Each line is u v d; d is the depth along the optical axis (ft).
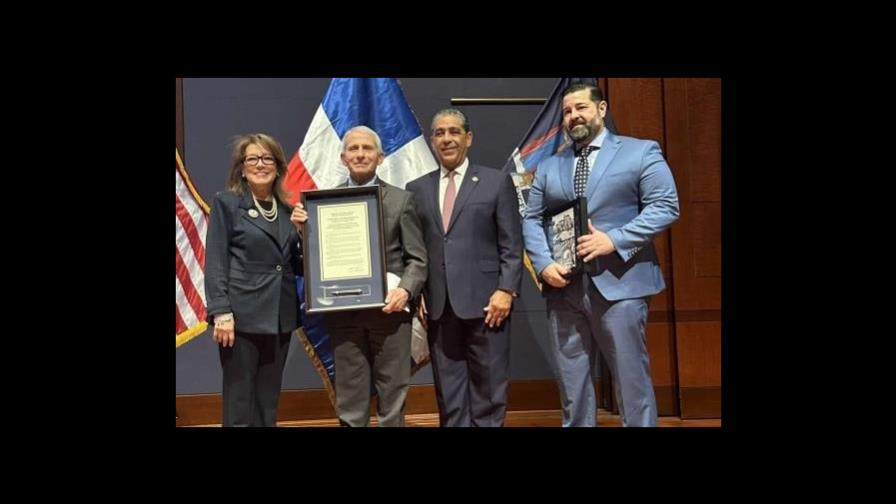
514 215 8.90
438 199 8.95
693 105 11.39
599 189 8.73
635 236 8.40
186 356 11.21
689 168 11.40
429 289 8.81
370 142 8.82
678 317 11.34
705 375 11.30
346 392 8.64
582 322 8.95
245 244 8.70
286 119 11.44
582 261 8.50
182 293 10.84
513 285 8.70
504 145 11.71
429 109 11.66
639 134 11.39
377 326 8.57
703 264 11.39
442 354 8.79
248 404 8.69
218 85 11.29
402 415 8.58
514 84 11.70
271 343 8.80
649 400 8.69
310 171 11.07
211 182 11.29
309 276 8.59
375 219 8.60
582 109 8.82
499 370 8.71
